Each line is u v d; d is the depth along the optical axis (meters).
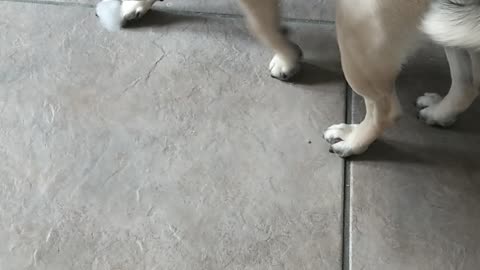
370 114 1.25
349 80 1.13
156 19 1.60
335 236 1.30
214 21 1.59
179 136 1.44
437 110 1.38
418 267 1.27
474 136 1.40
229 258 1.29
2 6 1.61
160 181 1.38
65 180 1.39
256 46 1.54
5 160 1.42
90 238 1.32
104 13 1.60
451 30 0.79
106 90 1.50
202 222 1.33
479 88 1.28
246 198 1.36
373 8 0.94
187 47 1.56
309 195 1.35
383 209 1.33
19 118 1.47
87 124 1.46
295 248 1.30
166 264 1.29
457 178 1.35
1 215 1.35
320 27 1.56
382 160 1.38
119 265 1.30
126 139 1.44
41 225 1.34
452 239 1.29
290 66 1.46
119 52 1.56
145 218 1.34
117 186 1.38
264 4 1.27
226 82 1.50
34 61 1.55
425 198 1.33
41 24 1.60
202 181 1.38
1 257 1.31
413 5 0.90
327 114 1.45
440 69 1.47
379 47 1.00
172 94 1.49
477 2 0.79
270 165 1.39
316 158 1.39
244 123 1.45
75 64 1.54
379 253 1.28
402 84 1.46
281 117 1.45
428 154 1.38
